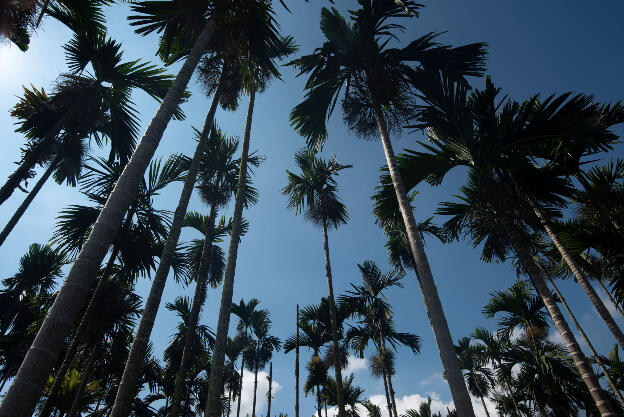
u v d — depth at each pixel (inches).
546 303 233.5
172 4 245.4
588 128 246.5
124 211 134.2
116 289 355.6
